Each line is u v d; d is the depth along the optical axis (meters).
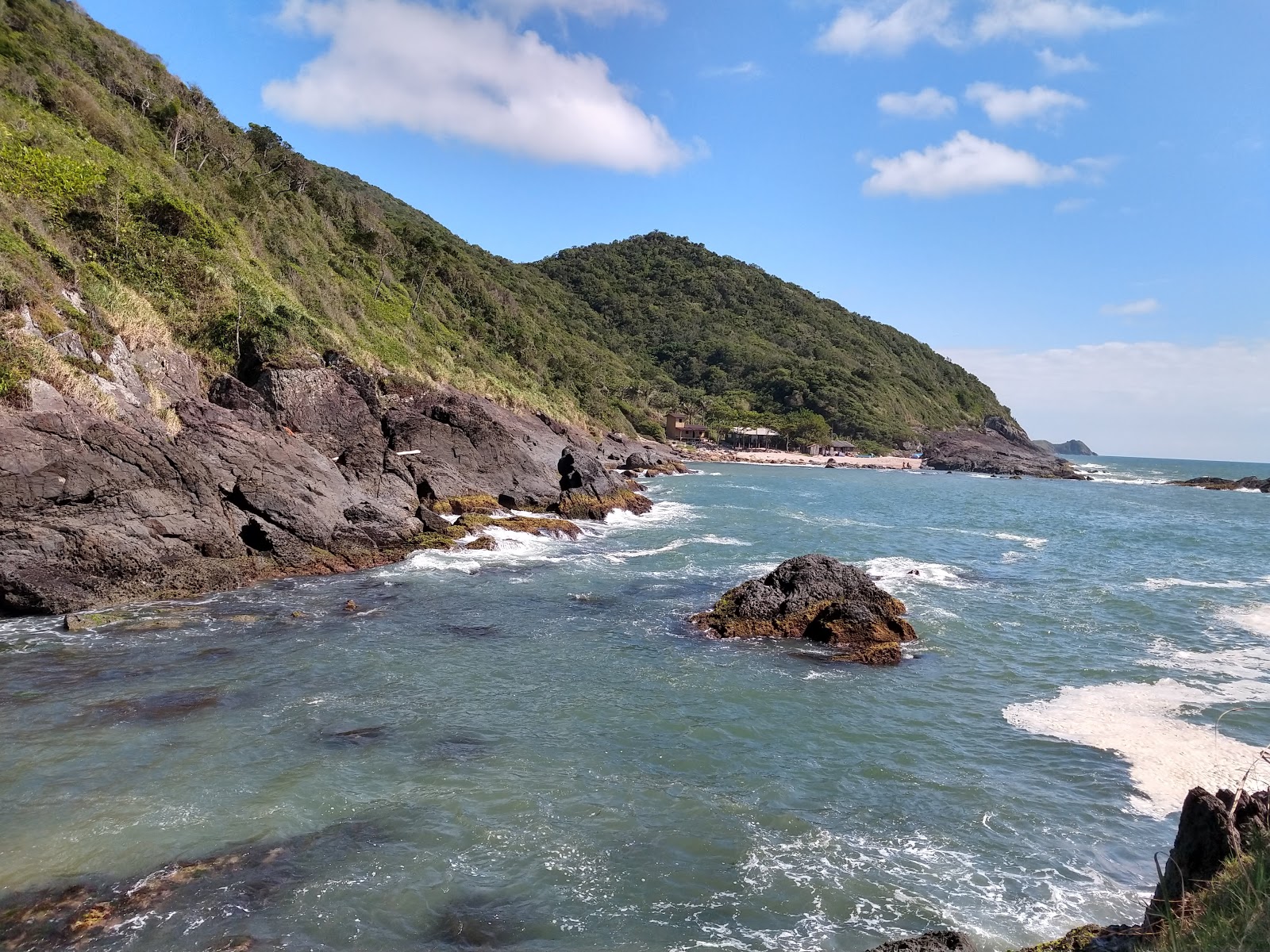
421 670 16.72
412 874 9.38
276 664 16.58
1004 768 12.80
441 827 10.43
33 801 10.62
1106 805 11.59
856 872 9.77
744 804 11.45
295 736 13.05
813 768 12.70
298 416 35.94
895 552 34.78
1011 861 10.10
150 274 37.28
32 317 23.86
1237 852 6.74
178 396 30.58
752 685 16.53
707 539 36.41
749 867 9.82
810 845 10.38
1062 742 13.84
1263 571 32.00
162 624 19.00
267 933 8.27
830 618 20.17
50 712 13.58
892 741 13.84
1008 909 9.06
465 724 13.95
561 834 10.42
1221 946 5.46
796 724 14.52
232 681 15.48
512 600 23.31
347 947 8.10
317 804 10.86
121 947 7.98
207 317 37.91
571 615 21.91
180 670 15.94
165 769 11.68
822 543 36.44
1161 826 11.02
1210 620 22.81
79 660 16.27
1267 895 5.74
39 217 32.34
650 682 16.58
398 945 8.19
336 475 29.84
